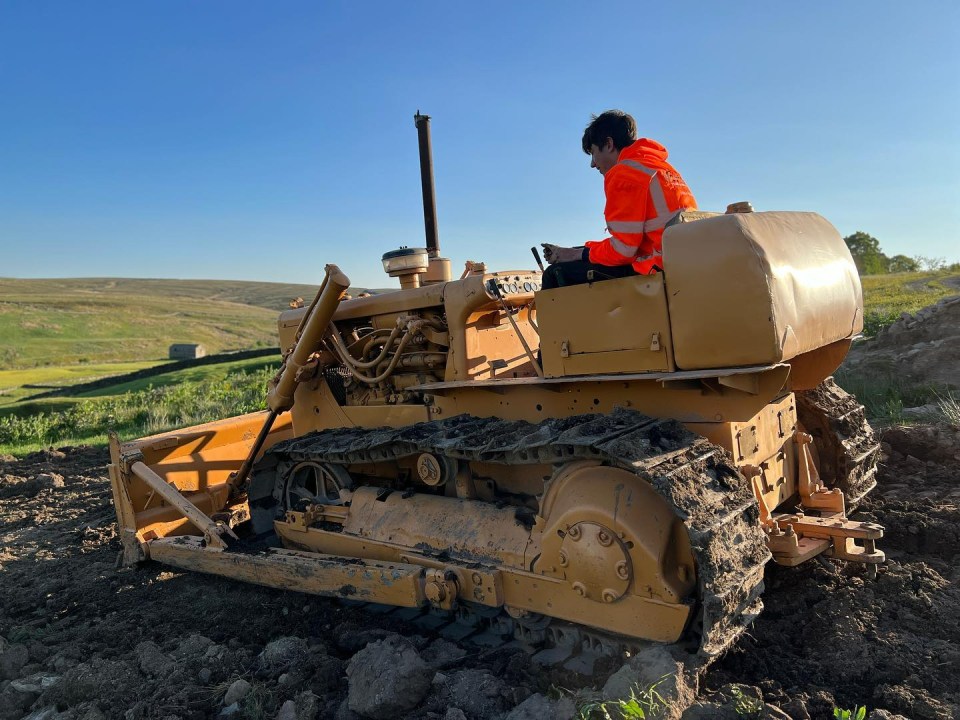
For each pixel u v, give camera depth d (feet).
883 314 58.34
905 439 21.63
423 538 14.52
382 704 11.00
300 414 18.89
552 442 11.59
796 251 10.98
